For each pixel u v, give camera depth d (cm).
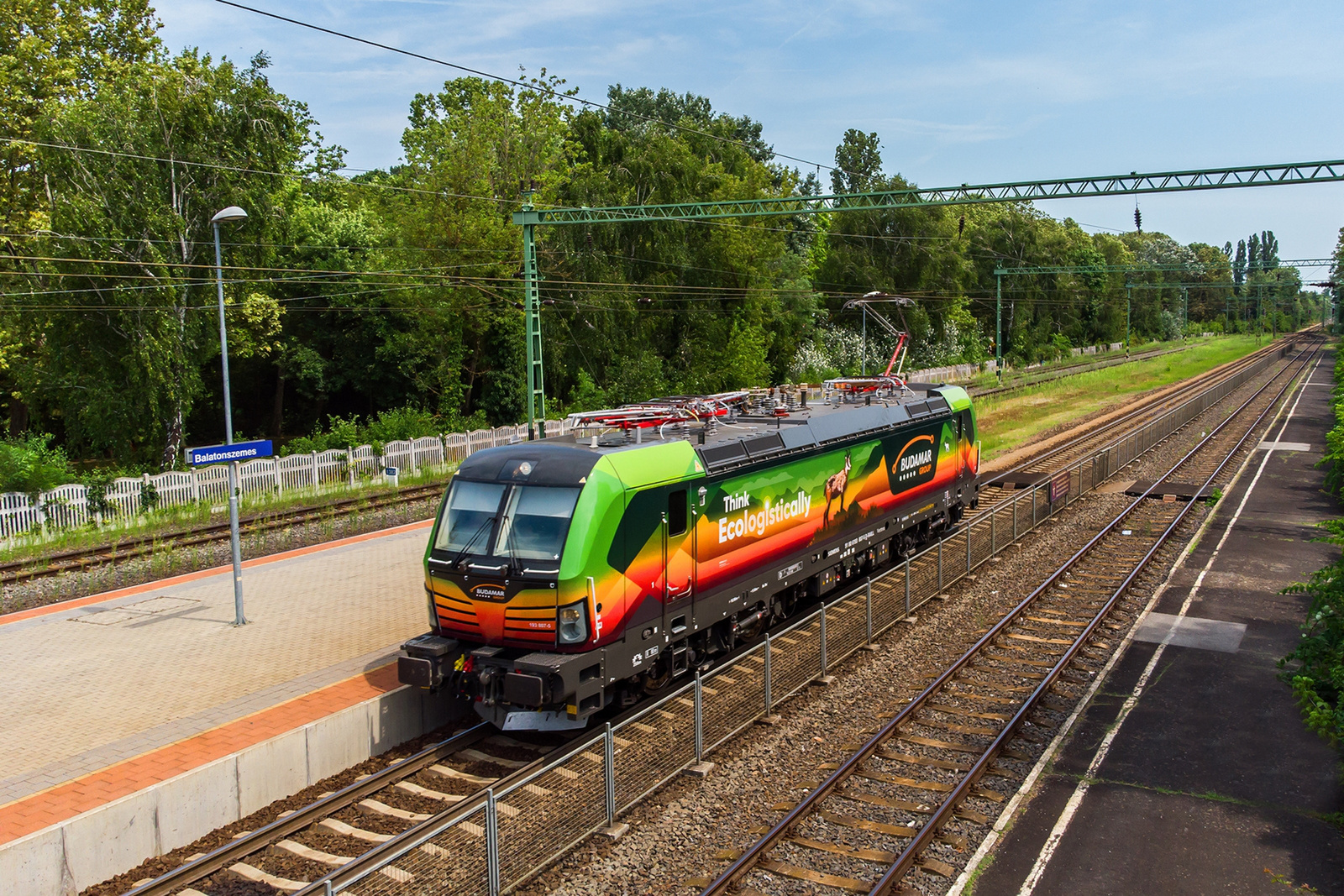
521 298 4006
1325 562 1947
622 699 1203
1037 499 2325
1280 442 3734
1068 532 2284
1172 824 954
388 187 4203
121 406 2783
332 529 2252
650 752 1029
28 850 786
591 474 1107
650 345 4675
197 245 2891
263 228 2986
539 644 1070
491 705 1112
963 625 1617
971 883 853
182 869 843
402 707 1148
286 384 4528
